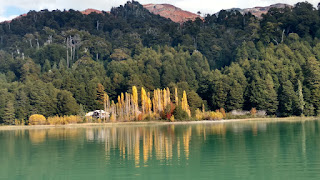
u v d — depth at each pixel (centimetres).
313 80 15062
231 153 5734
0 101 14775
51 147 6912
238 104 15075
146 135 8538
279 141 6950
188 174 4456
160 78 19300
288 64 17875
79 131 10338
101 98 16625
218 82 16025
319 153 5609
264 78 16188
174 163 5056
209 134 8394
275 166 4781
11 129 12462
